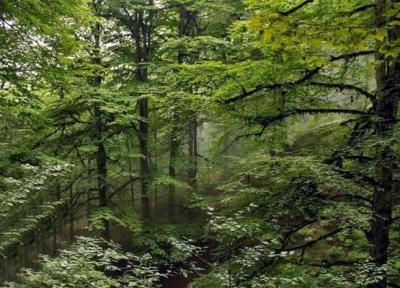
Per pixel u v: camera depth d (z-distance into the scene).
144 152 16.72
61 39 9.89
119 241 18.61
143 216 17.08
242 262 4.60
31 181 5.90
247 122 8.66
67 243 15.25
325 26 3.91
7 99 10.01
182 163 17.67
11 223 6.73
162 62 16.48
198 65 9.03
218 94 8.53
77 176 15.54
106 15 16.56
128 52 17.50
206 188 19.06
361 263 5.77
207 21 18.09
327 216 6.81
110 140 15.91
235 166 13.98
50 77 10.25
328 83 8.22
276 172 7.74
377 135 6.83
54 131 14.91
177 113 9.88
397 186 7.97
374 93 8.42
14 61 9.30
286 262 6.99
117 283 4.74
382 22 4.55
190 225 15.92
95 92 13.73
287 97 8.81
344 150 7.15
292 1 8.20
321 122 14.62
